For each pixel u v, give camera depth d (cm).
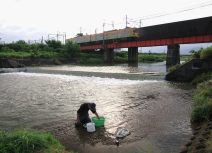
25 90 2392
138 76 3266
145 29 7100
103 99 1880
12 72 4891
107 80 3238
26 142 770
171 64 6606
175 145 927
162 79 3014
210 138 875
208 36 5431
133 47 7994
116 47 8244
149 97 1925
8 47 8825
